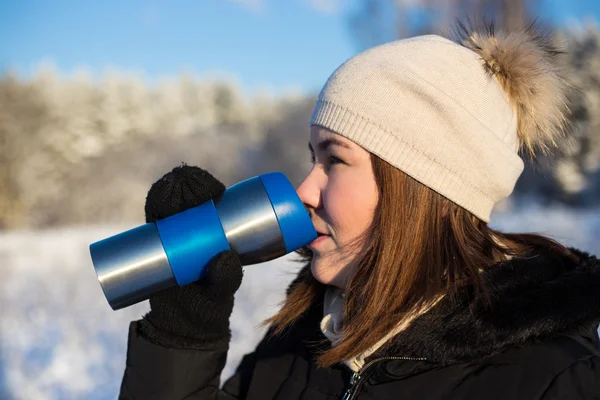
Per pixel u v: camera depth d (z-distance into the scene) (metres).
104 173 40.53
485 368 1.16
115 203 38.22
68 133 44.91
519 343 1.12
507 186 1.36
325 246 1.39
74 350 5.13
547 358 1.11
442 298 1.22
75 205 38.56
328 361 1.27
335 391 1.35
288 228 1.29
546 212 17.88
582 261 1.26
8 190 39.50
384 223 1.27
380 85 1.30
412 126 1.27
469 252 1.25
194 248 1.26
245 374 1.69
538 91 1.41
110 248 1.27
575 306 1.11
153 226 1.29
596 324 1.15
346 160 1.32
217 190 1.35
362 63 1.35
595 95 25.84
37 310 6.73
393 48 1.36
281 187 1.32
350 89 1.32
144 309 6.46
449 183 1.28
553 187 26.38
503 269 1.18
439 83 1.30
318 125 1.38
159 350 1.35
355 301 1.33
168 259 1.25
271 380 1.53
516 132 1.43
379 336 1.23
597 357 1.12
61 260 11.75
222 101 61.44
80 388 4.36
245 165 43.03
